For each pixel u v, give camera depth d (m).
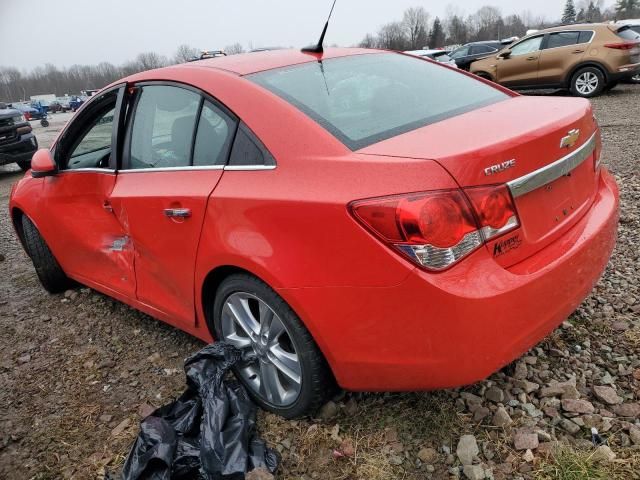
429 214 1.78
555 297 2.06
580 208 2.39
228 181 2.34
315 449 2.28
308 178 2.06
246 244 2.21
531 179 2.00
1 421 2.76
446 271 1.82
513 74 12.80
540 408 2.30
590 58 11.64
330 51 3.05
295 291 2.07
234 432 2.25
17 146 10.95
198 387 2.38
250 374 2.54
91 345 3.39
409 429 2.28
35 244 3.99
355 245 1.90
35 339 3.57
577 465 1.98
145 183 2.80
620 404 2.26
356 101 2.46
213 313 2.64
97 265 3.47
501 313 1.86
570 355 2.61
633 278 3.27
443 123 2.25
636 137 7.13
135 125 2.98
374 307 1.92
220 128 2.47
